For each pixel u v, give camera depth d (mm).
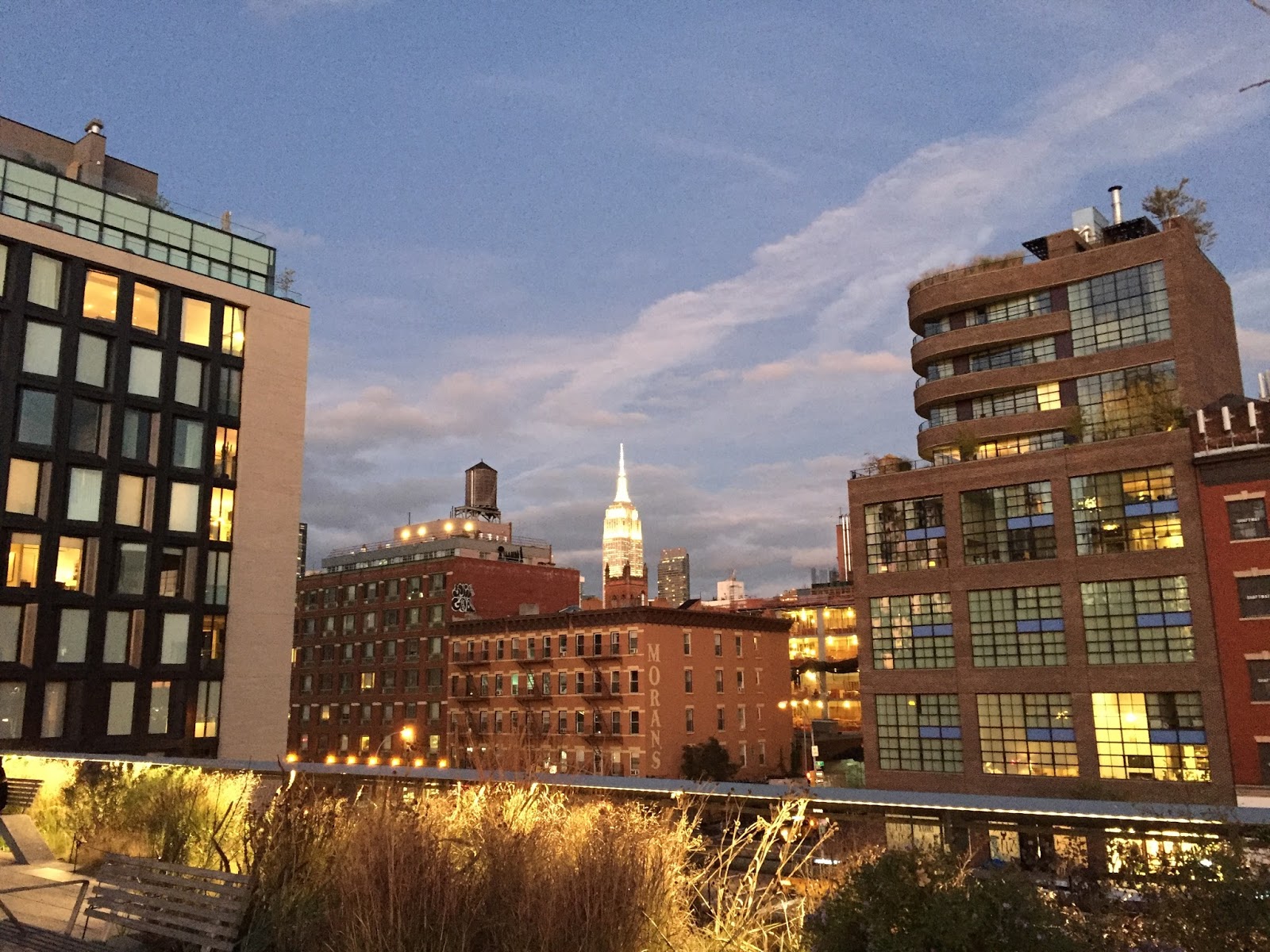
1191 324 52562
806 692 103688
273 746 55938
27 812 14086
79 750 47562
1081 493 48688
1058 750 47094
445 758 89188
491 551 107125
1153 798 43344
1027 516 50219
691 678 79625
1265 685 42000
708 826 7699
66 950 7859
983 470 51875
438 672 93125
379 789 8984
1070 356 56594
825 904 5621
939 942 4836
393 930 6367
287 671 57438
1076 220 61250
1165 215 59281
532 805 7777
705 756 75688
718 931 6516
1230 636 43125
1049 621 48500
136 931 8273
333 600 106312
